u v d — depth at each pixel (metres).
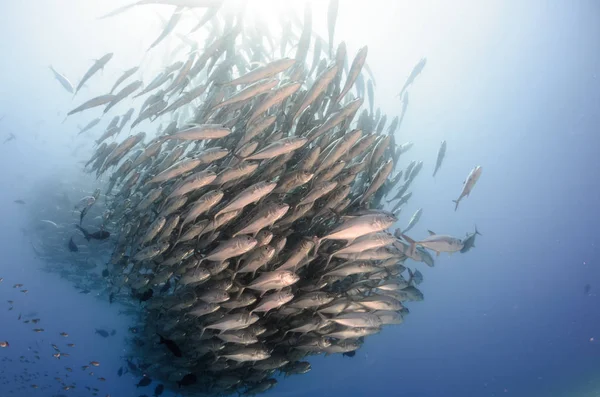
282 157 5.94
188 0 6.19
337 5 6.46
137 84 7.12
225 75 7.93
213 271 5.76
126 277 7.91
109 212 8.44
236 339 5.64
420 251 7.68
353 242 5.38
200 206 5.32
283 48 8.02
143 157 6.68
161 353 9.29
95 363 10.44
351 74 5.99
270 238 5.38
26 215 15.94
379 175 6.30
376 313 6.39
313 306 6.19
